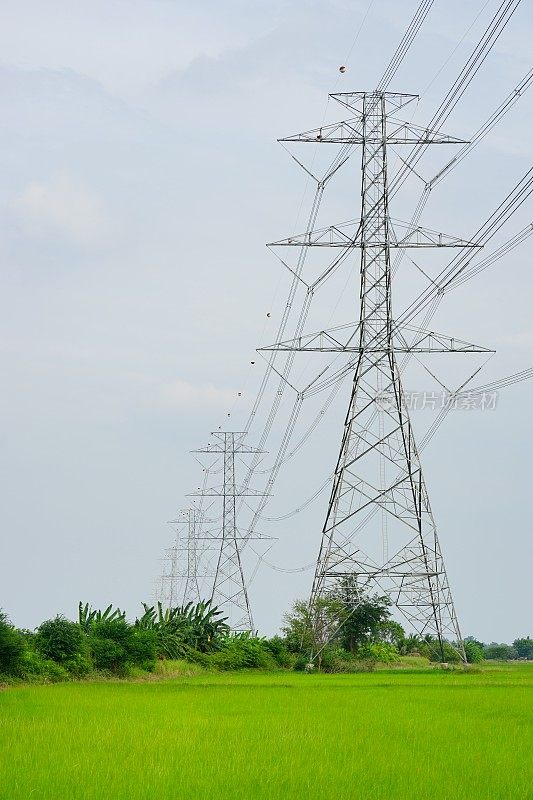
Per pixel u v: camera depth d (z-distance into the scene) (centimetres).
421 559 9956
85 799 3016
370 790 3203
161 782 3269
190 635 12794
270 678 10131
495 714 5400
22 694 6738
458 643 11238
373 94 9475
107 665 9788
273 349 9038
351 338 9169
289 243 8500
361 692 7169
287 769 3553
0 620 8256
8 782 3238
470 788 3247
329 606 11950
